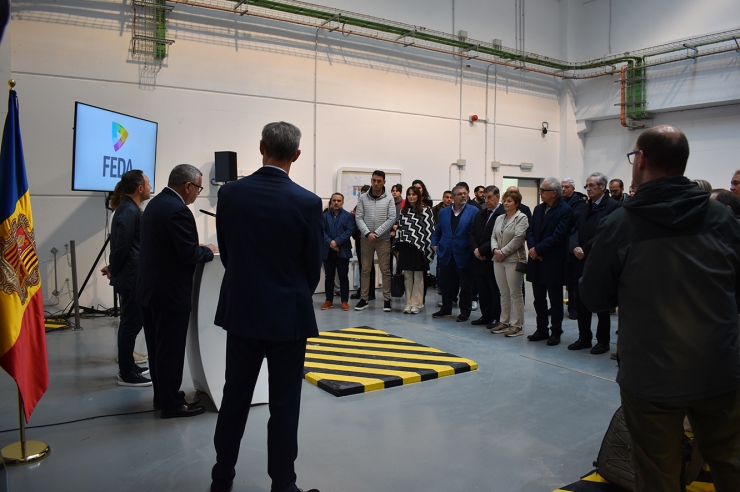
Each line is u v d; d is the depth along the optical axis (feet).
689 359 5.29
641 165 5.85
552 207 15.85
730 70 27.99
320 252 7.14
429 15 28.84
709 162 29.73
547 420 10.32
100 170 18.47
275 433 6.91
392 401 11.29
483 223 18.56
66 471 8.11
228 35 23.26
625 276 5.70
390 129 28.04
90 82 20.45
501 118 32.40
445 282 20.16
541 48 33.63
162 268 9.51
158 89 21.84
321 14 24.45
